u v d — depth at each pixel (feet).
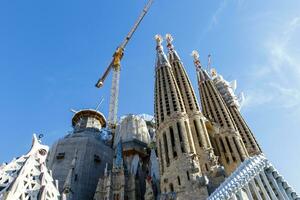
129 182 243.19
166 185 197.98
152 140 306.35
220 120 277.85
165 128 235.40
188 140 219.00
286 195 132.77
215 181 190.90
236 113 302.66
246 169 140.87
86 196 254.68
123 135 322.96
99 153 298.97
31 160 122.52
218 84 345.10
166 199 182.60
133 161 274.98
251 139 273.54
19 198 106.63
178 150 212.23
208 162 209.67
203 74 339.16
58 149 294.87
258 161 146.30
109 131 365.81
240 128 284.20
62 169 269.03
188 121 240.32
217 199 125.49
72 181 251.19
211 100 301.84
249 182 134.92
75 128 367.04
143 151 298.97
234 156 244.63
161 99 264.31
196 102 269.64
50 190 120.37
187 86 285.84
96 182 272.31
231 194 126.41
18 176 111.86
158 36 361.51
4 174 115.34
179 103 252.01
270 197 131.54
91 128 359.66
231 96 322.34
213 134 266.57
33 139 132.67
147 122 363.56
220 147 255.50
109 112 448.65
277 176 141.49
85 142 300.40
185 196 179.32
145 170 276.41
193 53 379.35
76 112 385.70
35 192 112.78
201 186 178.19
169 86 271.28
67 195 220.23
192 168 192.75
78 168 271.49
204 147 223.10
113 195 224.94
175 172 199.31
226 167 239.50
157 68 303.89
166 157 218.59
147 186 219.82
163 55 320.91
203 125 248.32
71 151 290.56
